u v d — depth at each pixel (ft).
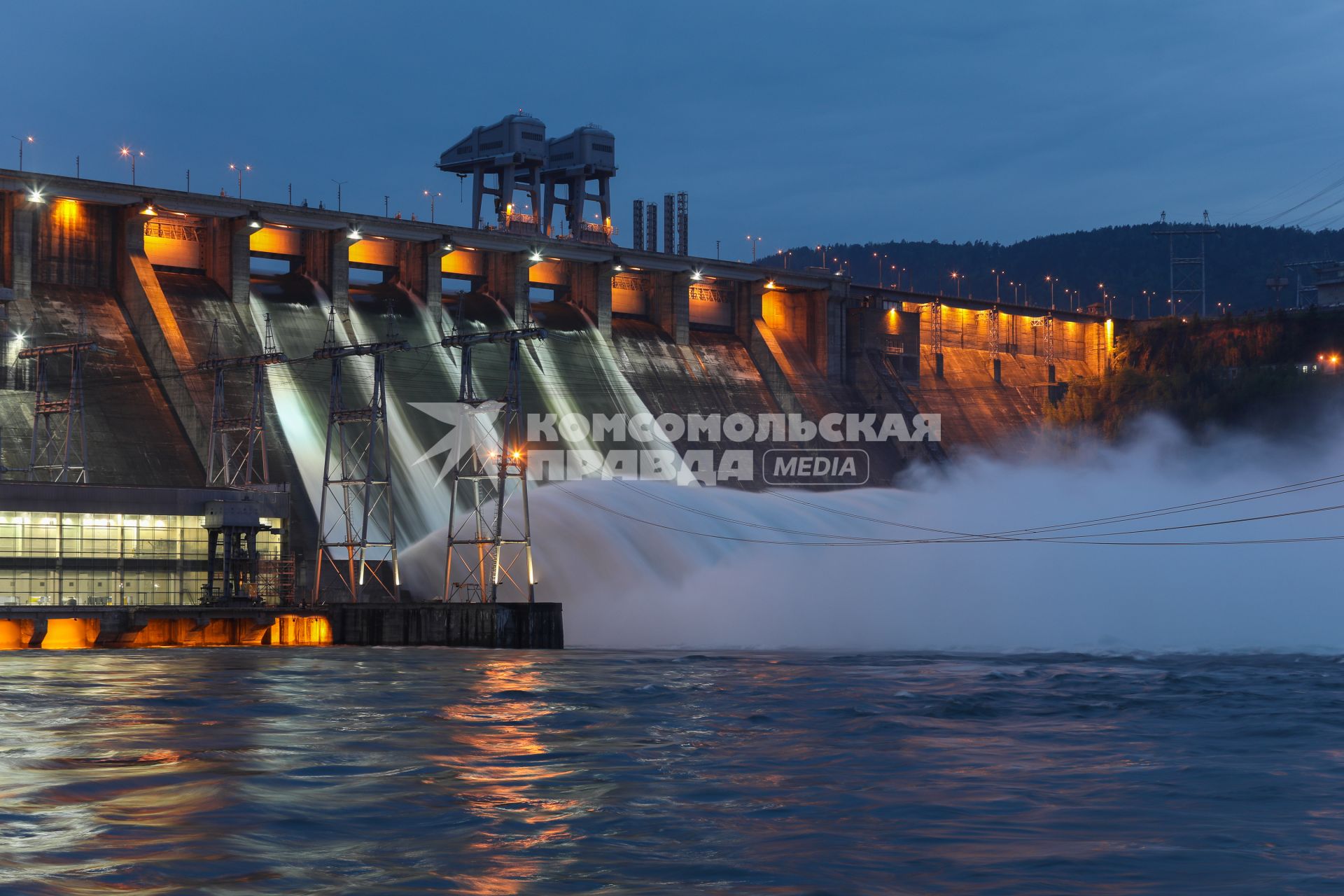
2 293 406.00
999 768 151.33
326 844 109.91
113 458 406.41
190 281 477.36
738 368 627.87
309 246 513.86
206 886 96.07
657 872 101.81
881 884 98.73
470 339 367.45
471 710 204.03
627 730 183.01
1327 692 234.58
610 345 581.53
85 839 109.91
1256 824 120.16
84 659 299.58
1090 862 105.29
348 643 362.33
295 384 463.42
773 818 121.90
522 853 107.45
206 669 272.92
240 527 362.12
